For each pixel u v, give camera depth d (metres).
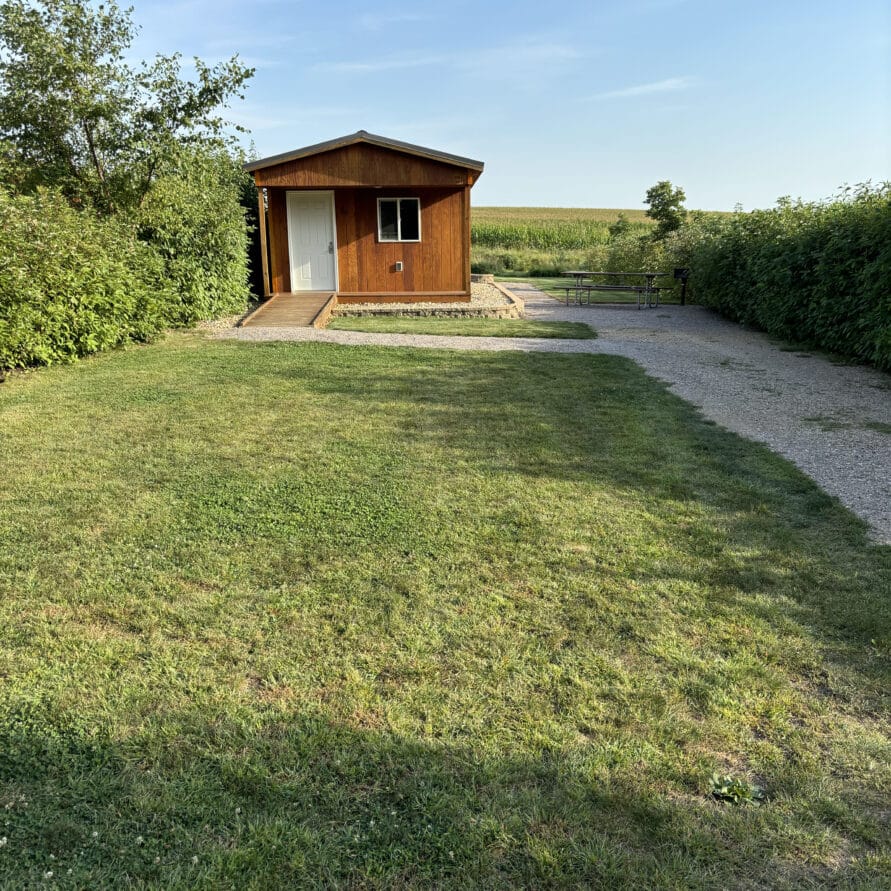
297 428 5.88
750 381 8.35
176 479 4.61
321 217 15.56
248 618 2.94
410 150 14.11
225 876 1.75
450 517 4.03
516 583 3.28
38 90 11.45
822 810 2.00
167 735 2.24
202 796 2.00
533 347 10.65
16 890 1.69
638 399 7.21
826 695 2.53
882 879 1.77
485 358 9.45
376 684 2.52
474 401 6.96
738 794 2.04
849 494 4.52
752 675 2.62
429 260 15.77
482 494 4.41
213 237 12.13
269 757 2.16
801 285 11.44
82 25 11.33
